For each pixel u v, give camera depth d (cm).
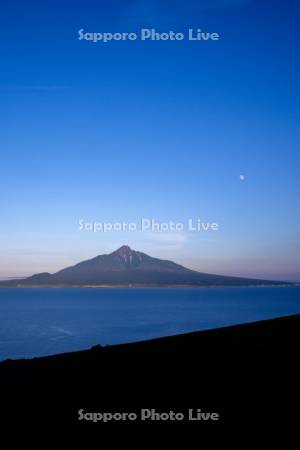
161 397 934
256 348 1395
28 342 7581
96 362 1287
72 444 699
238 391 959
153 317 12100
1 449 687
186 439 718
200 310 14612
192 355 1315
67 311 15175
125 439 723
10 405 905
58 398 945
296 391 942
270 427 755
